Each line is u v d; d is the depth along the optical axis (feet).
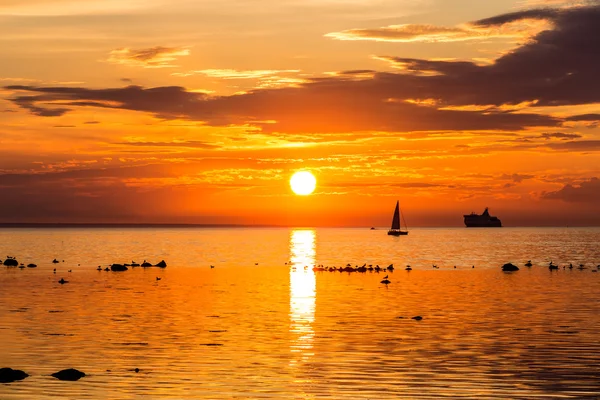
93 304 197.06
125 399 99.09
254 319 168.14
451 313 179.63
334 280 285.43
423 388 104.63
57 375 110.73
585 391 103.14
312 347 133.18
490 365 118.73
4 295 220.64
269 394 101.91
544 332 149.48
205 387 105.29
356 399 99.50
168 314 176.55
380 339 141.38
